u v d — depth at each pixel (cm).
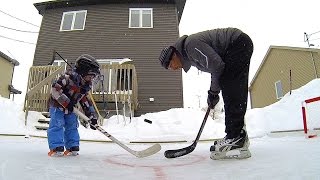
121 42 1262
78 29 1305
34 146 354
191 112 804
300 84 1584
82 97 283
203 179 163
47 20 1352
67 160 240
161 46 1250
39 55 1302
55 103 274
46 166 203
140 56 1235
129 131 676
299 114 746
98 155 284
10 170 181
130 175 177
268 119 767
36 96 802
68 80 272
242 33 236
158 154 294
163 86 1183
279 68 1764
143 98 1166
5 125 644
